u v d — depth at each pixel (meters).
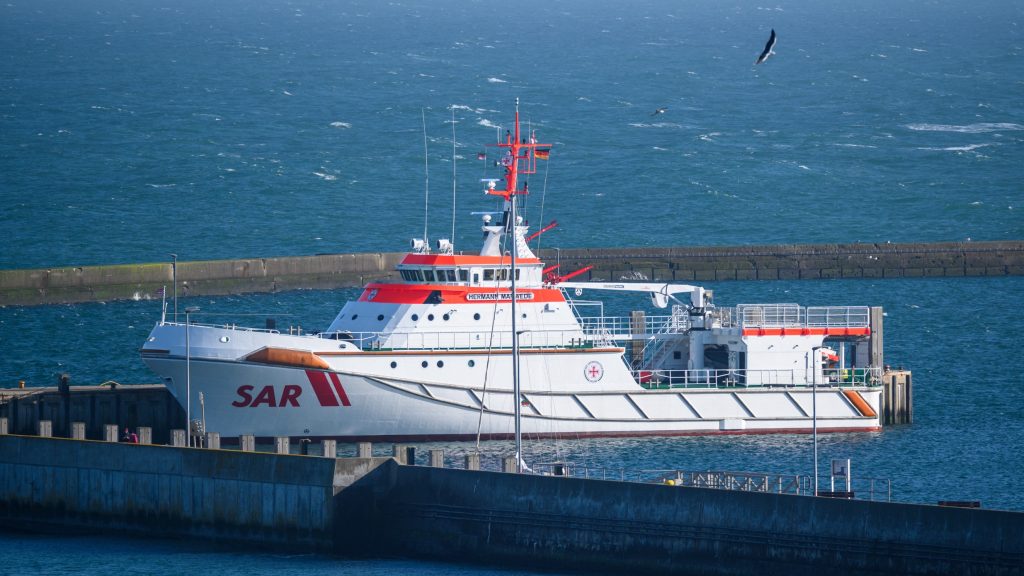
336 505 165.88
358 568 161.25
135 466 176.88
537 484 161.38
